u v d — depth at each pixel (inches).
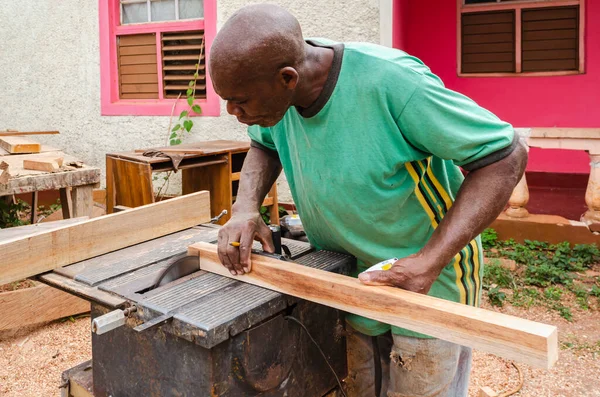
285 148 67.7
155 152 166.1
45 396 110.4
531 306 149.8
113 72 241.4
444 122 54.2
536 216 194.7
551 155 246.4
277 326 57.4
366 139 56.7
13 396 110.5
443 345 65.9
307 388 64.1
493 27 239.8
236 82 49.4
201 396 53.1
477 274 70.2
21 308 131.0
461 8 241.9
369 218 61.1
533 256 177.6
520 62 239.0
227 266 62.2
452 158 56.2
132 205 162.6
